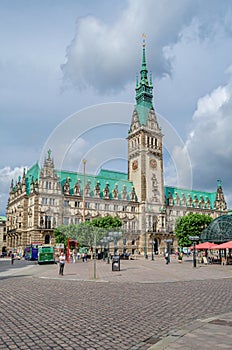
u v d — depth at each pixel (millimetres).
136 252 122188
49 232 115500
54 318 16266
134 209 132750
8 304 20484
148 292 26422
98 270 52375
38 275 43625
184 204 160875
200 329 13688
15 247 132375
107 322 15359
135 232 122938
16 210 135625
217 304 20297
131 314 17219
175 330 13742
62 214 118938
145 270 52312
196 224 93938
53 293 25766
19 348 11383
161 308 18938
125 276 41656
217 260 77500
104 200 128875
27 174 135125
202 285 31875
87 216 123000
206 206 175500
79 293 25750
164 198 138875
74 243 88625
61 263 44250
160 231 131375
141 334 13219
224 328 13836
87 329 14031
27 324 15000
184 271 50531
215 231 78562
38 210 115938
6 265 71062
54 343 11969
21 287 30047
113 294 25172
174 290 27781
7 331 13727
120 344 11852
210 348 11031
